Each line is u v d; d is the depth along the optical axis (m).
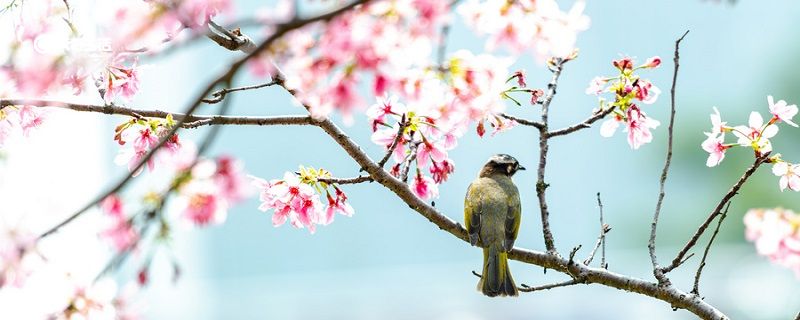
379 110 10.21
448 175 10.70
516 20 7.57
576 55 11.13
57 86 7.65
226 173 7.02
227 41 9.27
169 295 34.50
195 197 6.98
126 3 6.73
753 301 30.03
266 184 10.20
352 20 6.71
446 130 9.82
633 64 10.30
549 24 7.57
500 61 7.59
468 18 7.65
